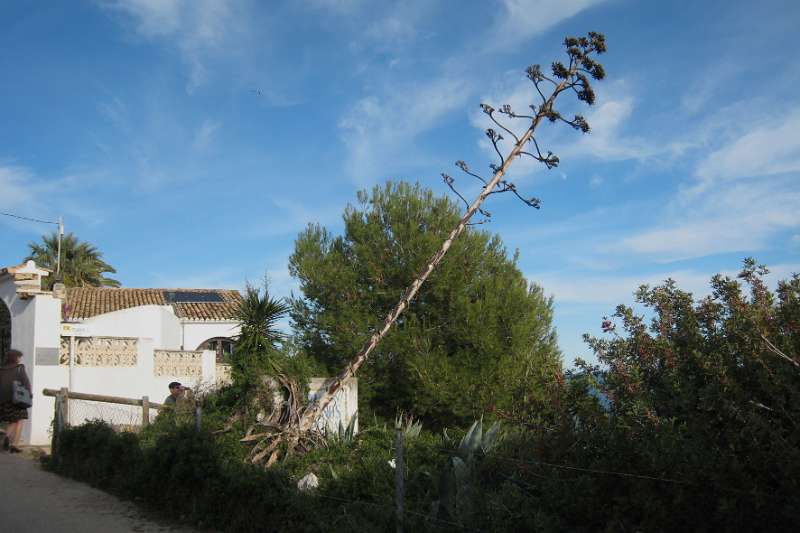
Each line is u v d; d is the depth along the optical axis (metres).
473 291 16.17
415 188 16.97
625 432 4.83
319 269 16.42
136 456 9.21
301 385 10.98
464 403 14.46
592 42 9.33
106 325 25.62
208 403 12.27
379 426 12.66
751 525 4.08
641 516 4.58
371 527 6.06
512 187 9.66
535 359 14.04
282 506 6.83
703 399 4.43
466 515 5.72
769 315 4.77
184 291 31.83
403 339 15.33
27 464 11.88
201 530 7.55
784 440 4.02
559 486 5.02
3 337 18.75
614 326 5.62
